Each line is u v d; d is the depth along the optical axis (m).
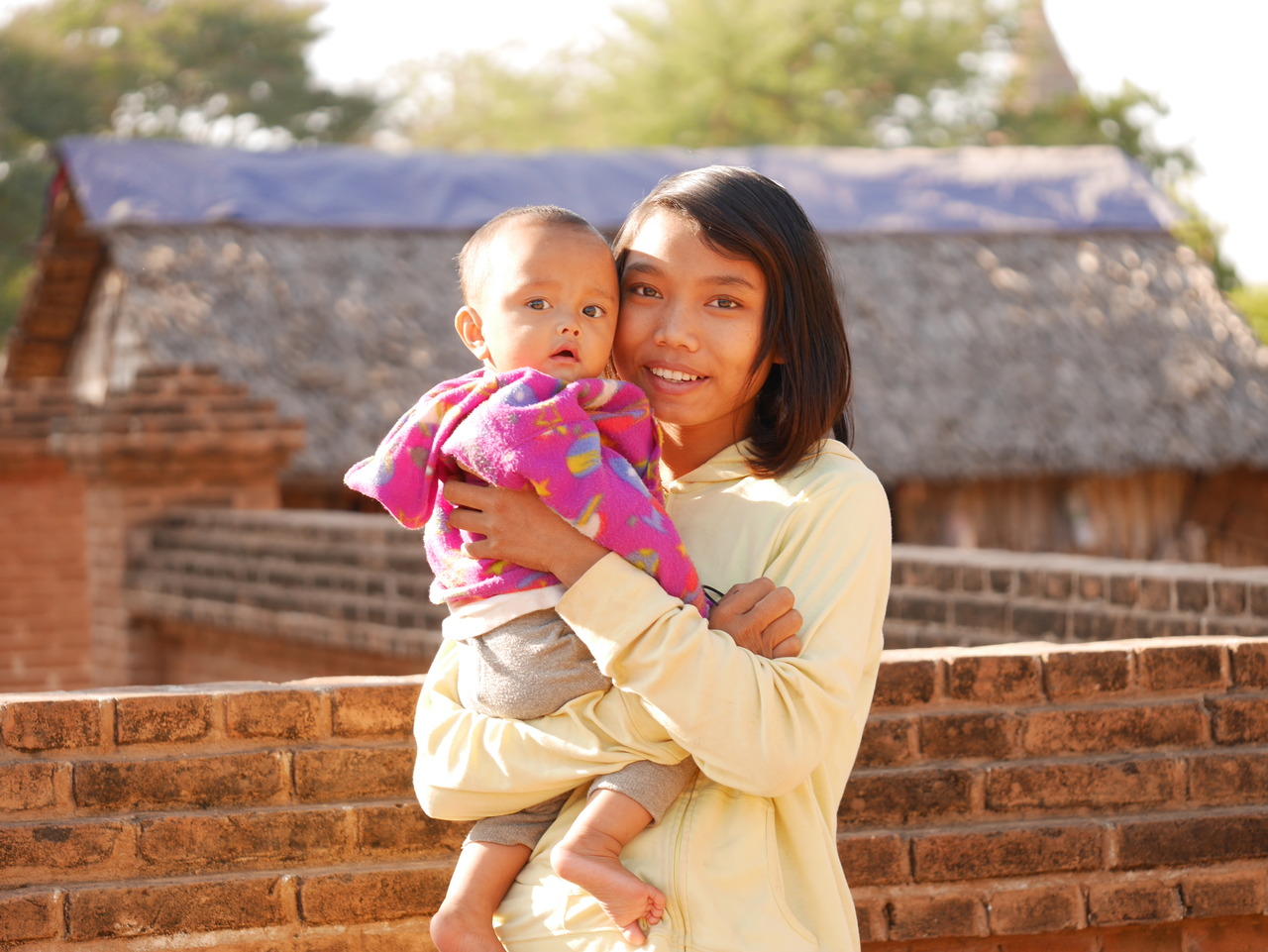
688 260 2.30
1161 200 20.33
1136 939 3.26
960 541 17.38
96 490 11.35
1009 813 3.21
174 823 2.89
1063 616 5.63
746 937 2.11
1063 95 35.44
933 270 18.44
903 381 16.80
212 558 10.27
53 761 2.87
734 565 2.29
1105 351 17.92
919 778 3.19
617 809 2.10
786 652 2.12
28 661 13.55
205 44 34.84
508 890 2.24
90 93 32.31
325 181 17.34
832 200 19.23
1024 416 16.83
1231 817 3.25
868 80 37.19
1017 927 3.16
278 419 11.16
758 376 2.37
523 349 2.23
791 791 2.13
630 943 2.08
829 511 2.25
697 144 36.66
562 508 2.08
